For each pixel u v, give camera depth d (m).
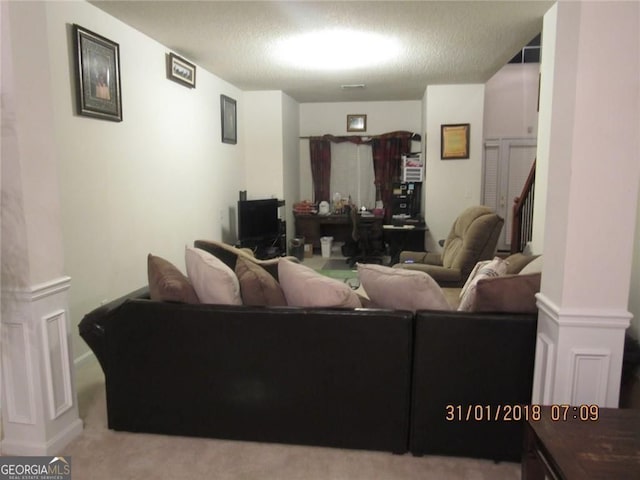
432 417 1.90
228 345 1.97
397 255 6.08
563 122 1.57
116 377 2.09
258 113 6.00
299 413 1.98
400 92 6.14
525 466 1.34
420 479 1.81
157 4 2.93
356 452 1.98
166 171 3.94
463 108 5.65
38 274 1.87
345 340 1.90
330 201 7.26
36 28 1.83
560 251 1.59
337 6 2.99
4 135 1.76
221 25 3.34
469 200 5.82
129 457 1.95
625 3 1.42
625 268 1.55
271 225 5.73
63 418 2.03
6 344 1.89
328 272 5.53
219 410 2.03
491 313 1.85
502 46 3.90
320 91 6.04
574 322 1.58
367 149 7.10
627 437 1.23
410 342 1.87
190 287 2.12
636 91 1.46
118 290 3.27
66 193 2.73
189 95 4.37
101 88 2.99
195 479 1.82
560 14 1.59
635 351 1.83
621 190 1.51
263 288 2.03
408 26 3.40
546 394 1.67
